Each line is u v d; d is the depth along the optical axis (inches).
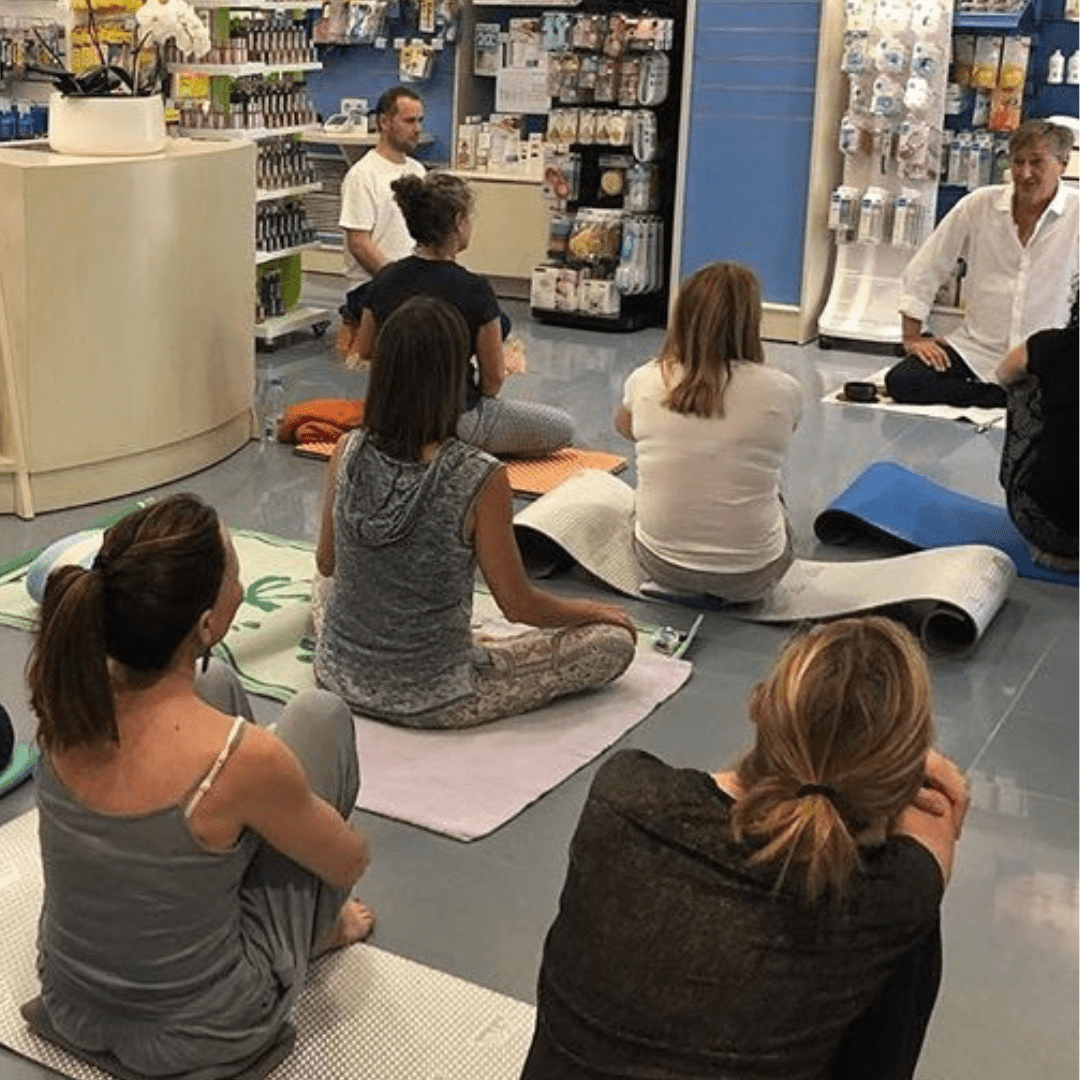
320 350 292.5
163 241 196.9
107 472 197.3
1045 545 181.0
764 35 304.7
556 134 319.3
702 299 155.9
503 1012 97.8
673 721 141.1
